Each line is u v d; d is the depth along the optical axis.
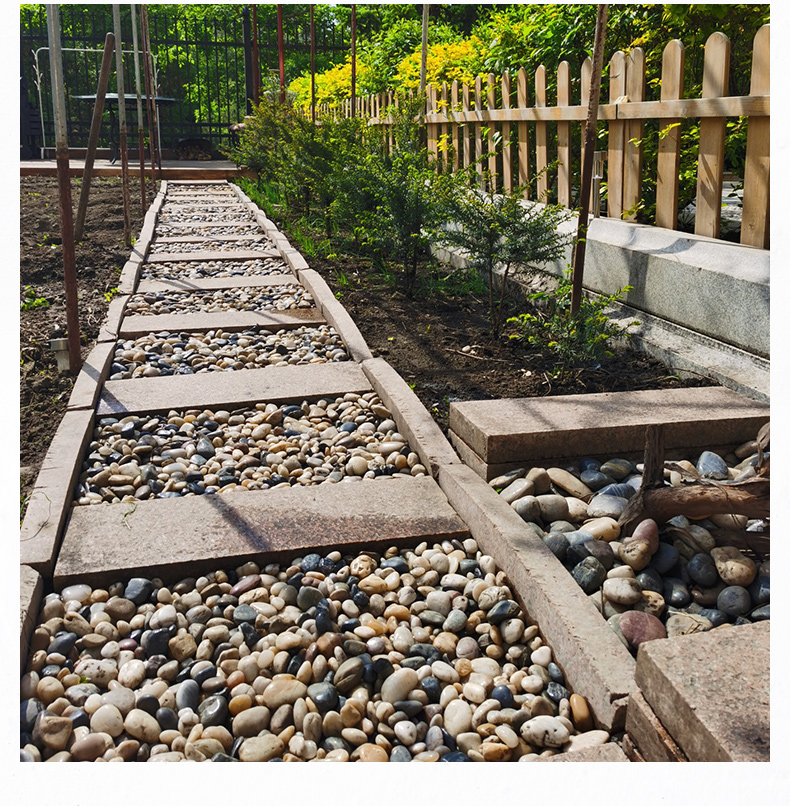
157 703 2.08
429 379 4.08
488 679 2.17
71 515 2.89
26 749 1.92
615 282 4.55
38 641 2.26
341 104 13.45
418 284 6.09
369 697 2.16
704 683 1.73
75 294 4.12
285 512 2.90
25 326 5.03
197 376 4.23
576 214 4.54
